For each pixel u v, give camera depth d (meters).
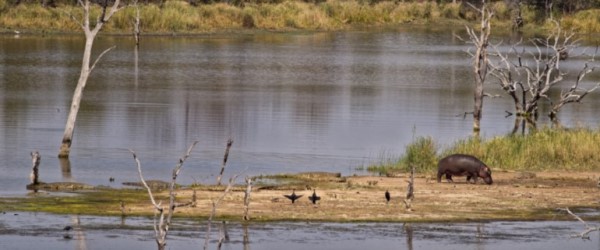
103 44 99.88
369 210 28.45
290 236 25.44
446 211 28.56
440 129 49.97
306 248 24.27
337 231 26.05
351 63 90.50
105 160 38.78
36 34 106.12
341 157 40.59
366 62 91.75
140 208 28.23
